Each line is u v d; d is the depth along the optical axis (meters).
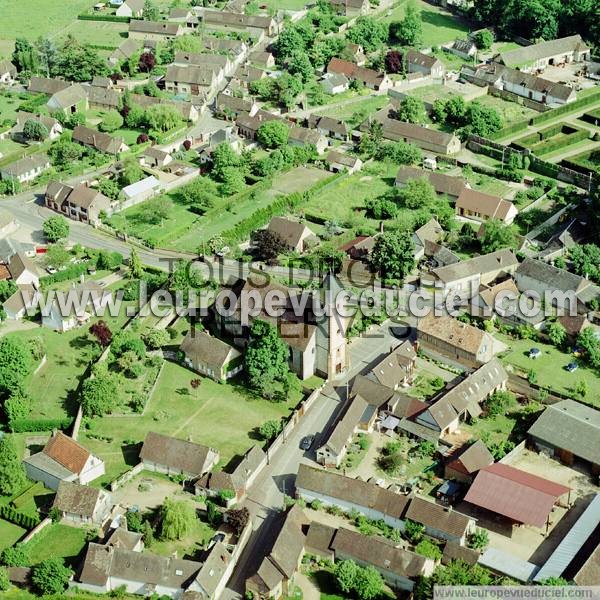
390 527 193.62
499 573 180.12
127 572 177.75
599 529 188.62
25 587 179.00
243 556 187.25
